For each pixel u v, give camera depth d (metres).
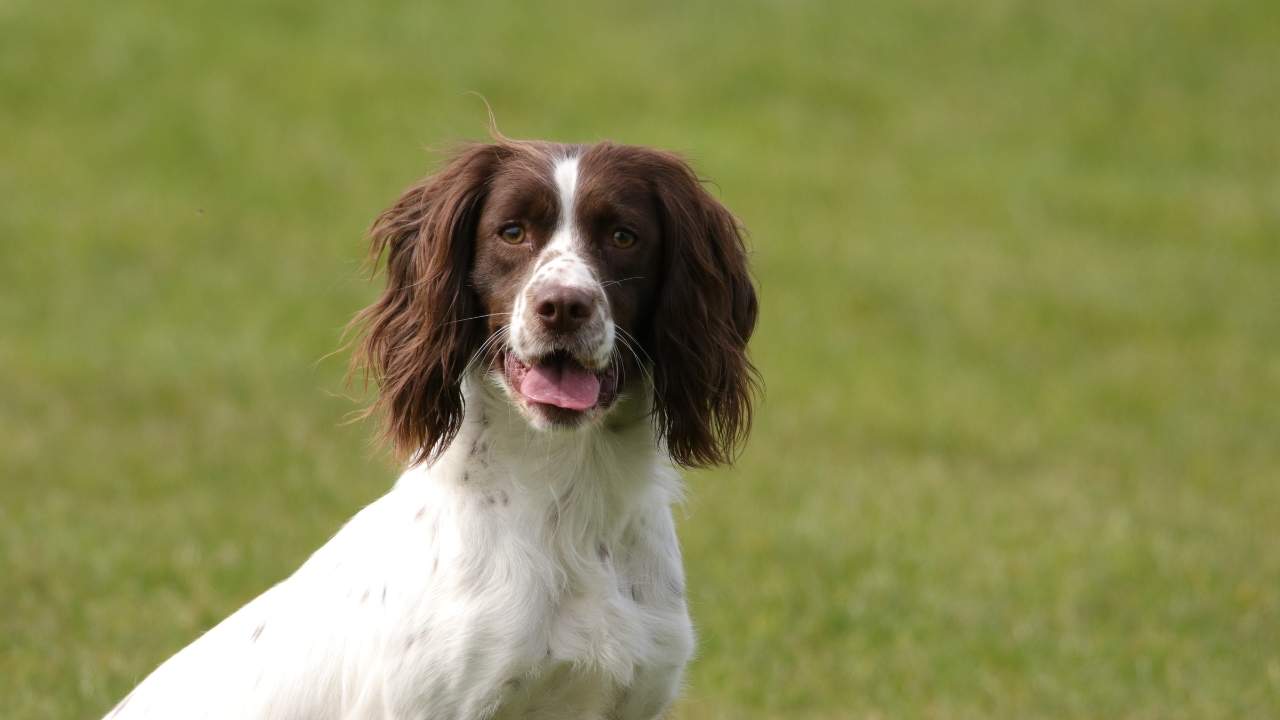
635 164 6.77
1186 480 15.54
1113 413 18.34
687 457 6.96
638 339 6.84
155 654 9.77
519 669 6.48
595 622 6.64
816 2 36.03
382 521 6.76
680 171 6.90
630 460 6.83
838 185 27.56
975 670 10.22
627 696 6.80
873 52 33.72
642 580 6.88
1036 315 21.95
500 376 6.60
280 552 11.78
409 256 6.91
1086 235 26.12
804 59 33.09
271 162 26.78
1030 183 28.34
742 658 10.10
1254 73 33.69
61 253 22.59
